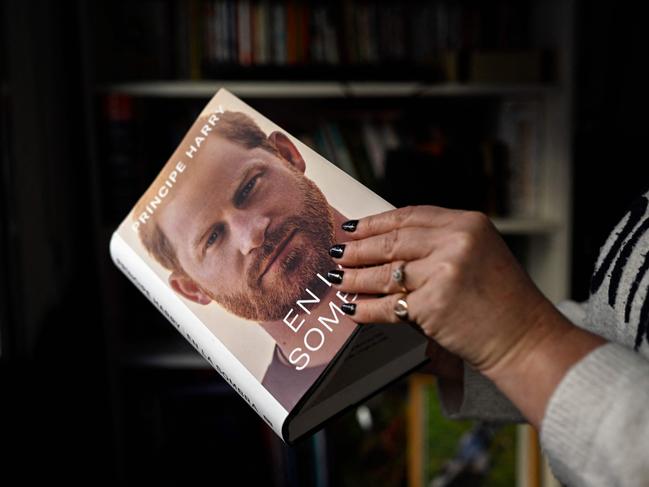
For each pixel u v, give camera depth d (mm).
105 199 1435
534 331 413
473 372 639
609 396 383
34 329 1226
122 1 1472
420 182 1477
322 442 1494
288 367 484
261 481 1521
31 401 1047
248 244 539
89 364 1536
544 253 1570
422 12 1554
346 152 1574
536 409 409
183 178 589
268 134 580
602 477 385
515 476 1500
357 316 467
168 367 1613
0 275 1073
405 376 586
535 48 1558
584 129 1416
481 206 1533
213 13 1492
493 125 1671
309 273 506
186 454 1526
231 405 1535
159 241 574
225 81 1446
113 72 1454
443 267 414
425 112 1709
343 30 1532
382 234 463
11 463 947
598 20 1372
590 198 1438
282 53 1519
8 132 1109
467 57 1446
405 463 1544
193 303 542
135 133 1447
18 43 1209
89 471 1343
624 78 1370
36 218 1281
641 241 508
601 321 548
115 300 1519
